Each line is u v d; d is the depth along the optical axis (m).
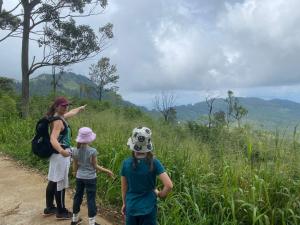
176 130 4.31
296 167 2.95
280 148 3.05
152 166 2.17
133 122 5.30
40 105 9.37
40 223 3.24
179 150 3.81
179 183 3.29
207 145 3.63
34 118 8.05
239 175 3.03
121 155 3.98
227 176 3.02
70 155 3.05
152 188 2.22
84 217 3.33
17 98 13.01
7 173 4.90
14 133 6.84
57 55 13.77
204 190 3.06
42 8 12.80
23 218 3.36
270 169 2.96
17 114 8.85
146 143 2.15
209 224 2.83
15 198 3.90
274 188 2.82
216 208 2.94
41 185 4.36
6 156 5.80
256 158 3.12
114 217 3.39
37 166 5.19
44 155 3.19
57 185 3.21
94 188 3.01
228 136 3.46
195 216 2.90
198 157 3.58
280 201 2.78
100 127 5.45
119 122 5.42
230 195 2.88
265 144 3.11
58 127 3.08
